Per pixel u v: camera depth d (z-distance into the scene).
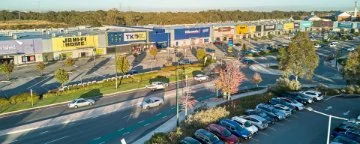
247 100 42.38
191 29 97.75
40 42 67.75
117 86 49.91
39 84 51.66
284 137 32.12
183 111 39.03
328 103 42.97
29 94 42.66
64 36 71.69
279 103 40.56
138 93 47.25
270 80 56.38
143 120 36.25
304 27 141.00
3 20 161.25
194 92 48.00
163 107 40.94
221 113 35.84
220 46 96.88
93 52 76.75
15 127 33.72
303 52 47.81
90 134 32.28
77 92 46.31
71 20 159.62
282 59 50.09
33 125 34.38
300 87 48.50
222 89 42.41
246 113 37.56
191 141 28.48
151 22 167.50
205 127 33.06
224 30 108.06
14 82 52.56
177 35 94.50
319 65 70.56
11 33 75.06
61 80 46.31
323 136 32.31
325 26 142.75
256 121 34.06
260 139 31.67
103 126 34.41
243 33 114.44
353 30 133.00
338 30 139.12
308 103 42.34
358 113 38.81
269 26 124.75
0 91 47.47
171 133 30.75
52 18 167.88
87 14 171.62
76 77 56.47
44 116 37.12
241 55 81.06
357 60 47.91
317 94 44.00
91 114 38.09
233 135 30.92
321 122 36.09
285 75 51.16
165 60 73.62
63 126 34.31
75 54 74.00
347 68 48.62
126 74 57.50
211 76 58.00
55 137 31.47
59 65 66.00
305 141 31.14
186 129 32.41
